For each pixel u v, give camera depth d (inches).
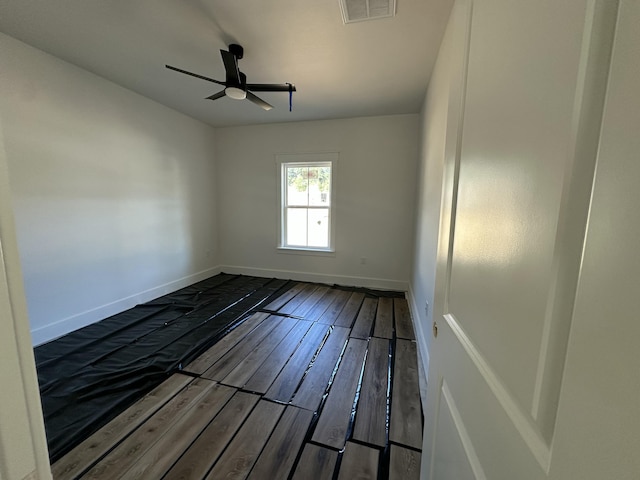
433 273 80.1
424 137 117.6
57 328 99.2
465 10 30.1
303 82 109.5
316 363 85.9
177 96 129.2
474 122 26.4
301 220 176.9
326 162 167.5
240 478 49.3
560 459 12.6
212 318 118.4
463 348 26.7
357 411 65.8
